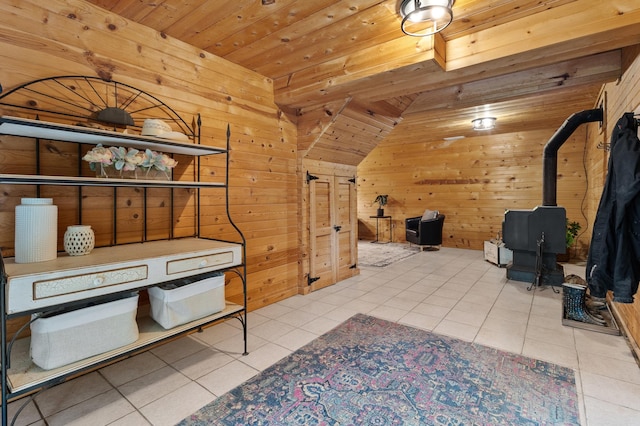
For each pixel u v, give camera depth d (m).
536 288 3.85
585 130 5.45
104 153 1.81
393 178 7.79
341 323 2.83
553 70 3.02
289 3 1.95
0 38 1.70
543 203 4.02
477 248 6.69
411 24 2.18
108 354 1.62
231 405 1.73
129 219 2.24
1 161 1.73
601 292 2.06
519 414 1.63
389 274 4.61
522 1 1.97
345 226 4.34
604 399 1.75
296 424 1.58
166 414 1.67
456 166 6.89
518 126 5.62
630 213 1.89
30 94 1.81
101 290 1.56
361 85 2.73
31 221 1.58
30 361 1.53
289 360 2.19
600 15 1.91
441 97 3.75
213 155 2.74
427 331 2.64
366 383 1.91
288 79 3.12
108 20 2.09
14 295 1.31
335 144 3.77
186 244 2.22
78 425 1.58
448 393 1.81
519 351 2.29
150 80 2.30
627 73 2.52
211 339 2.52
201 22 2.20
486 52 2.27
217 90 2.75
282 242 3.47
